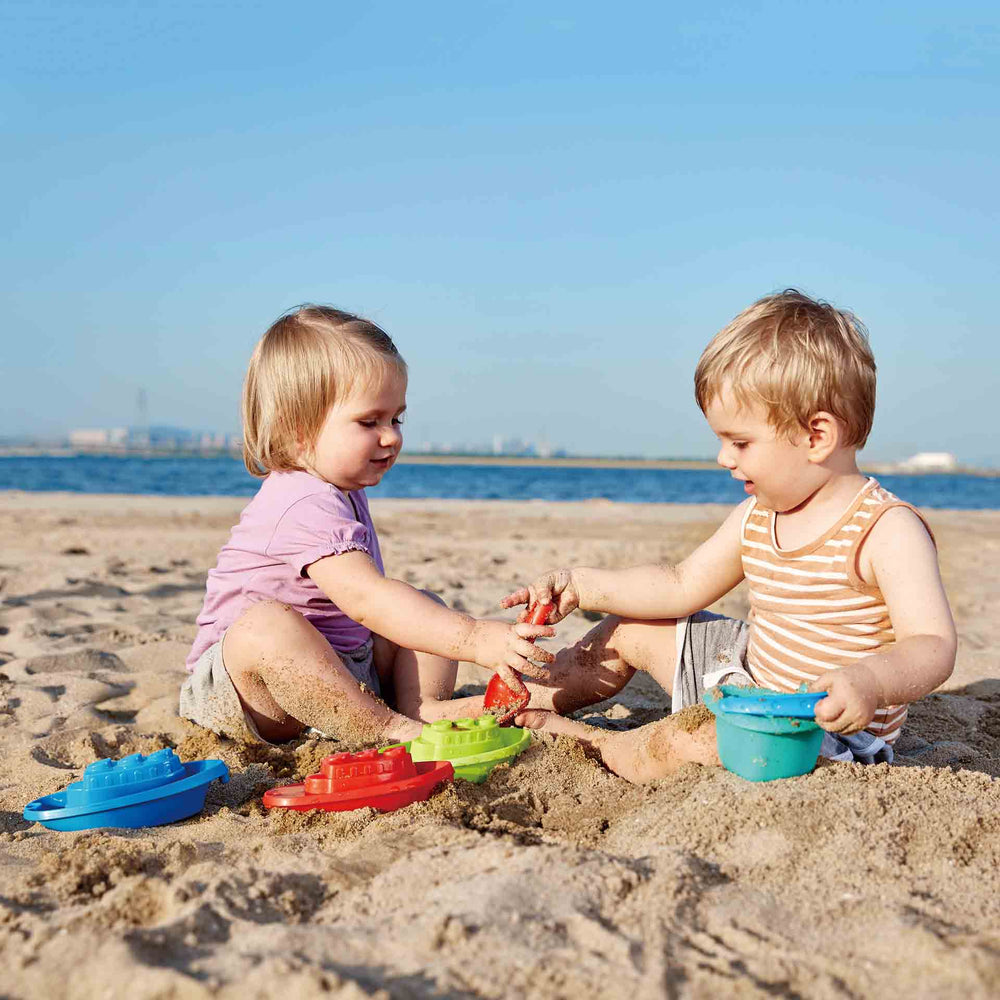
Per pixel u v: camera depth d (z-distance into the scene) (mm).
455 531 11102
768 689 2174
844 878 1575
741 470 2186
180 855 1801
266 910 1522
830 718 1827
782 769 1931
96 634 4172
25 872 1778
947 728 2898
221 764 2215
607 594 2521
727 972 1295
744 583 6020
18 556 7406
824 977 1277
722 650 2471
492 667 2475
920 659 1916
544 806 2098
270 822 2029
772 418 2078
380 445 2684
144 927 1482
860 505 2133
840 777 1906
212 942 1399
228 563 2711
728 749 1986
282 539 2609
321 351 2605
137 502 15945
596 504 18359
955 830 1716
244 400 2779
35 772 2438
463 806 2014
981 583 6551
